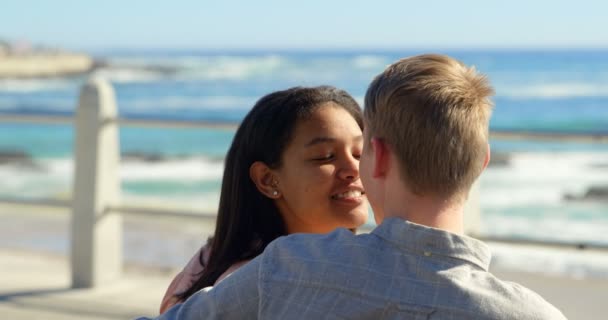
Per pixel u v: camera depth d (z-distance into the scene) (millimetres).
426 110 1311
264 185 1838
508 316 1266
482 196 16656
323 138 1782
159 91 46750
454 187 1327
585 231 14172
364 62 66438
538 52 83375
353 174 1795
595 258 7645
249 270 1429
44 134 27188
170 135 25750
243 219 1846
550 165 18422
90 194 4809
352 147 1807
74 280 4848
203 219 4613
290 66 62406
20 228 8562
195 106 40844
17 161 23594
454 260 1314
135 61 70875
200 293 1487
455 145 1306
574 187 16875
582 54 73438
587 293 4543
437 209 1339
